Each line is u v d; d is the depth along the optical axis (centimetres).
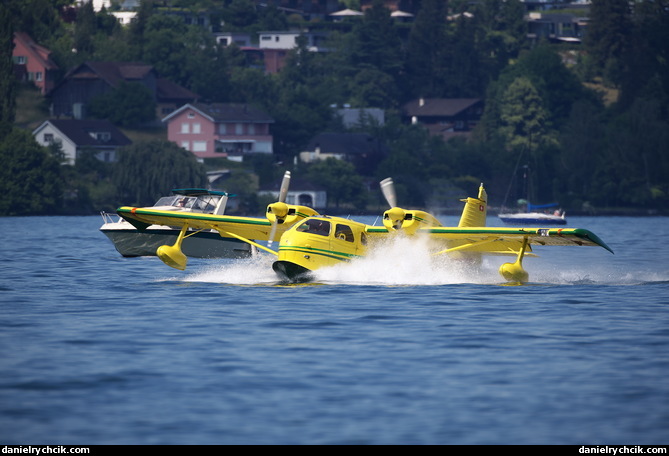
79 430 4338
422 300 8450
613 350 6047
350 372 5406
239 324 7006
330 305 8062
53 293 9081
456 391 4997
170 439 4219
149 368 5472
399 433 4309
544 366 5566
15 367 5491
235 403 4759
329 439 4228
